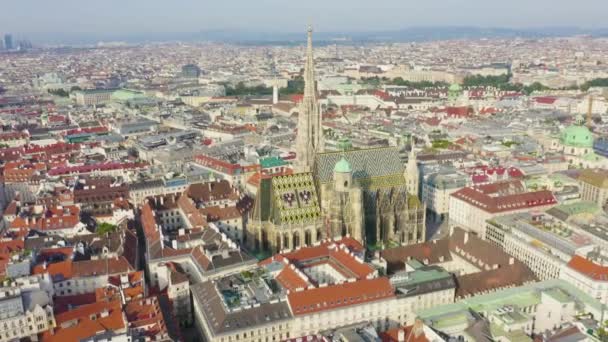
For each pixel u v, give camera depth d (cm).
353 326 19112
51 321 19962
